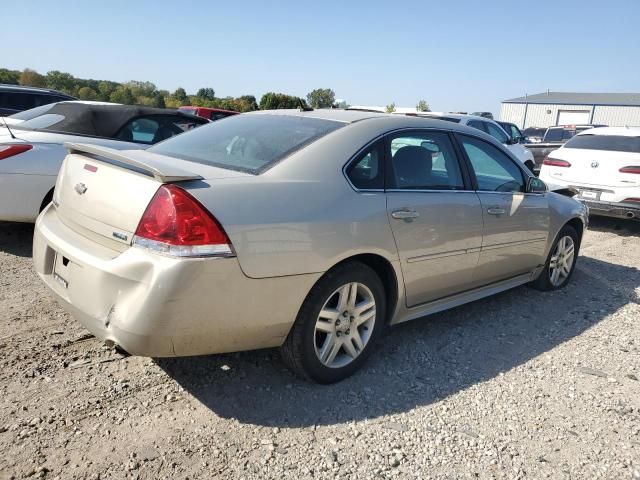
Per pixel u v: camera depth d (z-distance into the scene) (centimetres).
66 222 305
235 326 265
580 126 1916
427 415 295
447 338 396
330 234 289
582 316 460
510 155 448
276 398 300
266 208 269
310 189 292
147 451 249
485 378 340
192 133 377
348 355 323
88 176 290
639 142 825
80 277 268
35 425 261
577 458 267
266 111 395
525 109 5434
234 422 276
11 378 298
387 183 334
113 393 294
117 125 610
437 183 369
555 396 324
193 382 310
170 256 243
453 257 373
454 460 260
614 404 319
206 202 252
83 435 257
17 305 396
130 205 258
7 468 230
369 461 254
